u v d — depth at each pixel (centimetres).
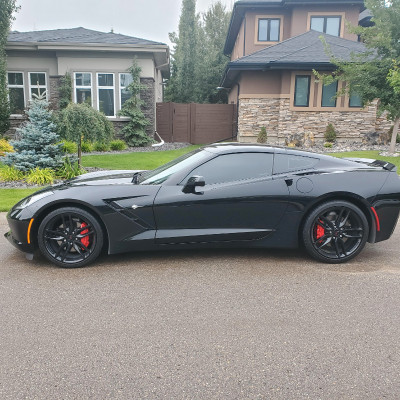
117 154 1399
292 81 1639
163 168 474
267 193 429
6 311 321
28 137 945
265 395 221
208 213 426
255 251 482
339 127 1666
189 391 224
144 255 463
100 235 420
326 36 1838
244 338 281
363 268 427
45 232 414
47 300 342
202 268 422
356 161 483
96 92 1723
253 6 1973
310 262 445
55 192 423
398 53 1193
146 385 229
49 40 1680
